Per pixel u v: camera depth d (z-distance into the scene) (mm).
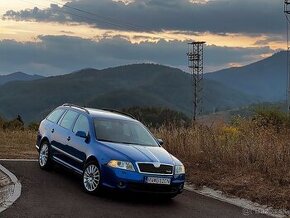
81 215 7938
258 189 11125
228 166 13266
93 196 9562
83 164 10148
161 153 10039
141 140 10711
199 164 13836
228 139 15578
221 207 9859
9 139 19859
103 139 10227
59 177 11336
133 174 9188
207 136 15789
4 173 11227
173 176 9562
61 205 8508
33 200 8703
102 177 9430
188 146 15008
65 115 12023
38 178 10945
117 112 12461
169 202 9859
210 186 11867
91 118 10844
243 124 19688
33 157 14977
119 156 9414
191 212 9102
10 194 9055
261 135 16156
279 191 10859
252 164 12891
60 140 11422
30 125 32500
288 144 14555
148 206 9227
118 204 9086
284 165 12570
